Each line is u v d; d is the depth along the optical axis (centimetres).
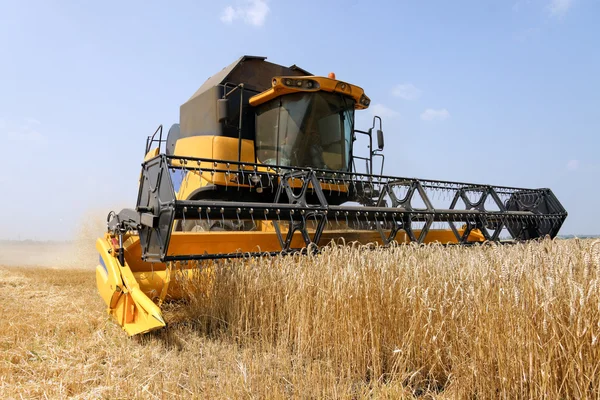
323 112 675
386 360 329
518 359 235
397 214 568
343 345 332
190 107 749
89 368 336
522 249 363
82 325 455
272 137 679
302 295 370
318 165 668
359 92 709
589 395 215
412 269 331
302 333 364
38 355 366
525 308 232
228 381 291
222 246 533
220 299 437
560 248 298
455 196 686
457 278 302
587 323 212
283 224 591
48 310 543
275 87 643
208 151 666
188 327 438
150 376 310
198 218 430
